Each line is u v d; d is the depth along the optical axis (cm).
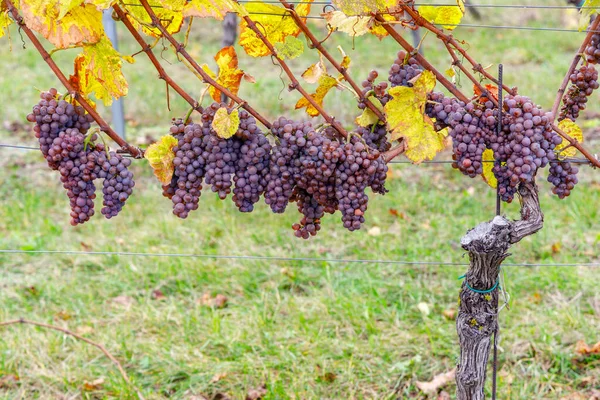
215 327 360
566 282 394
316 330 359
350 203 170
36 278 426
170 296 399
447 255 435
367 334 359
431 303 384
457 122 172
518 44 972
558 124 193
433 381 318
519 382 318
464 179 567
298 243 459
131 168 603
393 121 172
